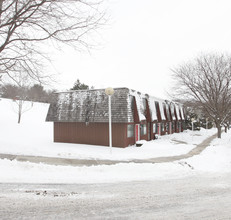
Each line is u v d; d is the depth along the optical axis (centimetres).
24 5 709
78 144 1764
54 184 626
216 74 2186
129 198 533
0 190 552
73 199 512
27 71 820
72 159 1016
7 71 845
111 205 484
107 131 1695
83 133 1791
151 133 2266
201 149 1544
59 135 1883
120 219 413
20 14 729
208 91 2189
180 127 3672
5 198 500
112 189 602
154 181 700
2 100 4347
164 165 915
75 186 616
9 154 1080
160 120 2430
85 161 981
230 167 937
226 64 2112
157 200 524
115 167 852
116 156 1131
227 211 466
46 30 754
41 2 701
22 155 1068
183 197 550
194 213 452
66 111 1836
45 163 904
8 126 2572
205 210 469
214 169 898
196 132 3559
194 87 2233
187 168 895
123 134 1622
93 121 1658
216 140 2195
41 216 414
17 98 2819
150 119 2044
